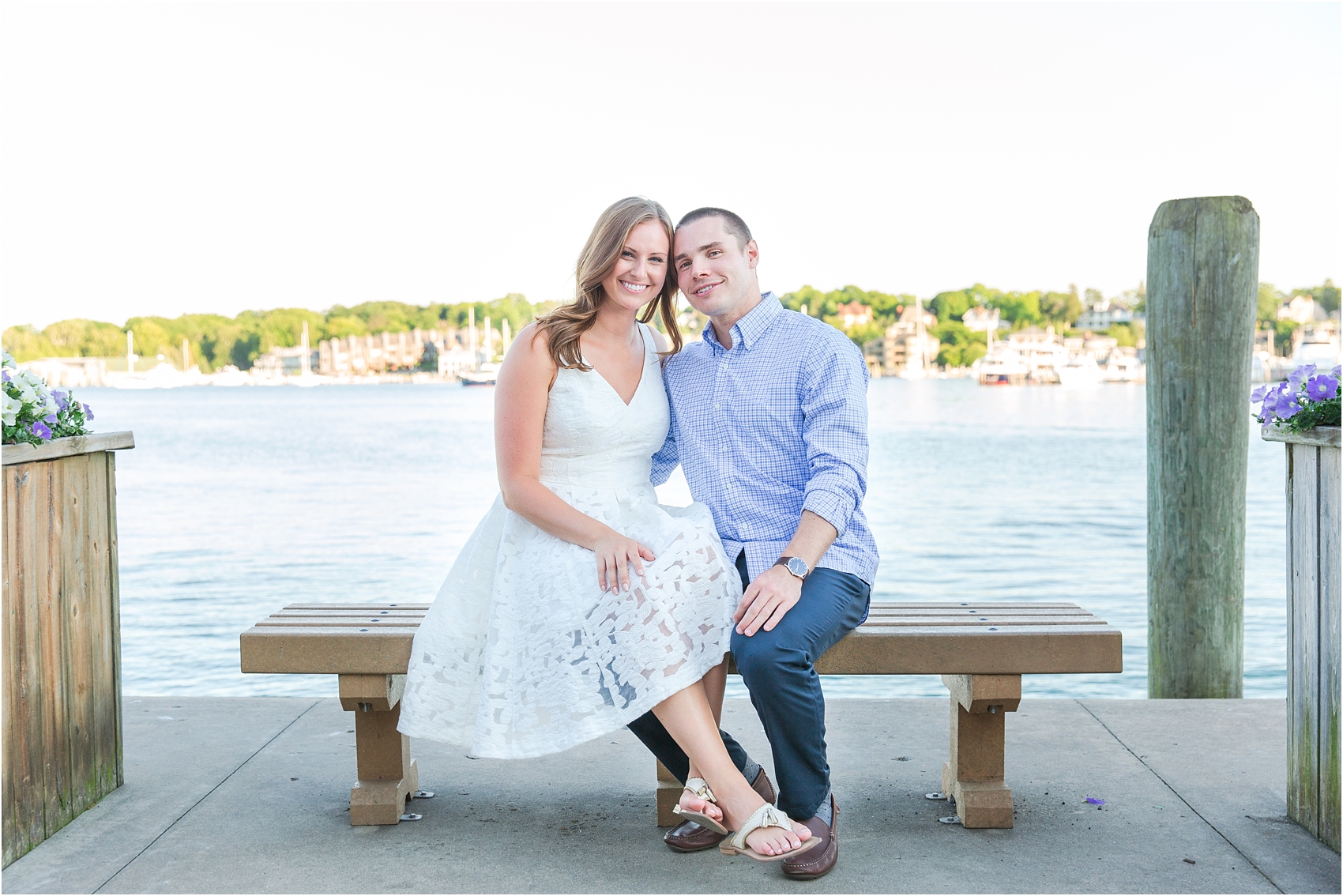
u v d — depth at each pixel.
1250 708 3.23
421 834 2.28
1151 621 3.67
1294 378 2.25
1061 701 3.32
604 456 2.26
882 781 2.60
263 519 16.05
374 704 2.29
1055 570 10.55
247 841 2.24
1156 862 2.11
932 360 87.75
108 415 54.59
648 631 1.98
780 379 2.19
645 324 2.46
